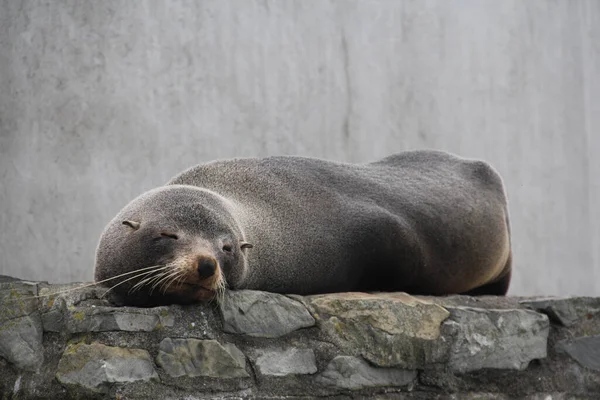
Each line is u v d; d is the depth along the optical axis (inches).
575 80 2112.5
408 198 1218.6
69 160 1879.9
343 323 971.9
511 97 2079.2
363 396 965.8
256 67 1962.4
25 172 1873.8
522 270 2066.9
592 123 2116.1
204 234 943.7
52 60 1897.1
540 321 1099.9
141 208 970.1
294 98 1975.9
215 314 919.0
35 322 891.4
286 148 1961.1
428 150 1379.2
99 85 1899.6
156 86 1916.8
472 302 1093.1
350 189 1189.7
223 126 1937.7
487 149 2058.3
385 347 984.3
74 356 860.0
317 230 1106.1
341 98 1999.3
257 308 937.5
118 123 1897.1
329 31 2003.0
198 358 892.0
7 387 879.7
